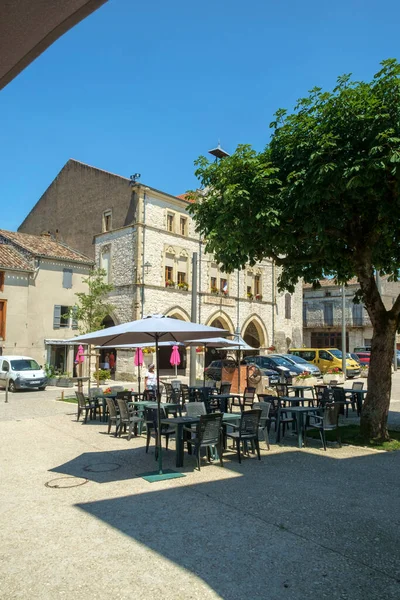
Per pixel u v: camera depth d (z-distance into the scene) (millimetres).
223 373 22219
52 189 39938
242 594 4047
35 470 8289
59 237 38562
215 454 9227
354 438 11086
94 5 1916
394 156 7988
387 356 10883
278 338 43312
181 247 34781
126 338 10766
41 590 4125
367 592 4086
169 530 5461
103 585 4203
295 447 10359
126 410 11289
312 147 9398
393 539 5230
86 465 8656
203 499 6625
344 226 10711
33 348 29312
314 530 5473
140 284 31500
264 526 5594
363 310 54750
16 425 13336
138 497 6719
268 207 9656
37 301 29750
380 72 9094
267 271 42781
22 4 1844
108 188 34719
